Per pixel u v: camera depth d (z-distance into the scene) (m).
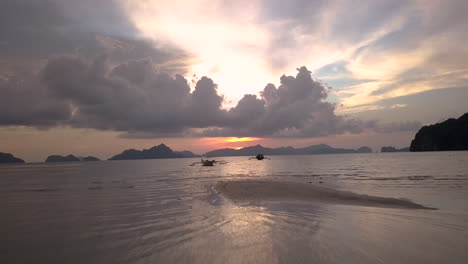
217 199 16.89
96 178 40.12
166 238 8.62
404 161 83.56
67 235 9.23
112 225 10.52
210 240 8.30
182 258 6.82
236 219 11.23
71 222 11.16
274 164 93.12
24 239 8.85
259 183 23.83
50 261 6.97
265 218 11.41
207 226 10.09
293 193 18.70
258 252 7.16
